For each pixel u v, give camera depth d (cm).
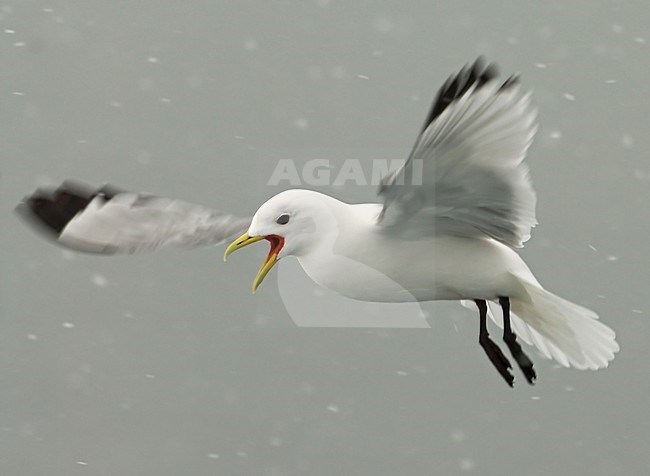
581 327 608
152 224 568
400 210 546
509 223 559
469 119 489
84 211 556
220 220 583
